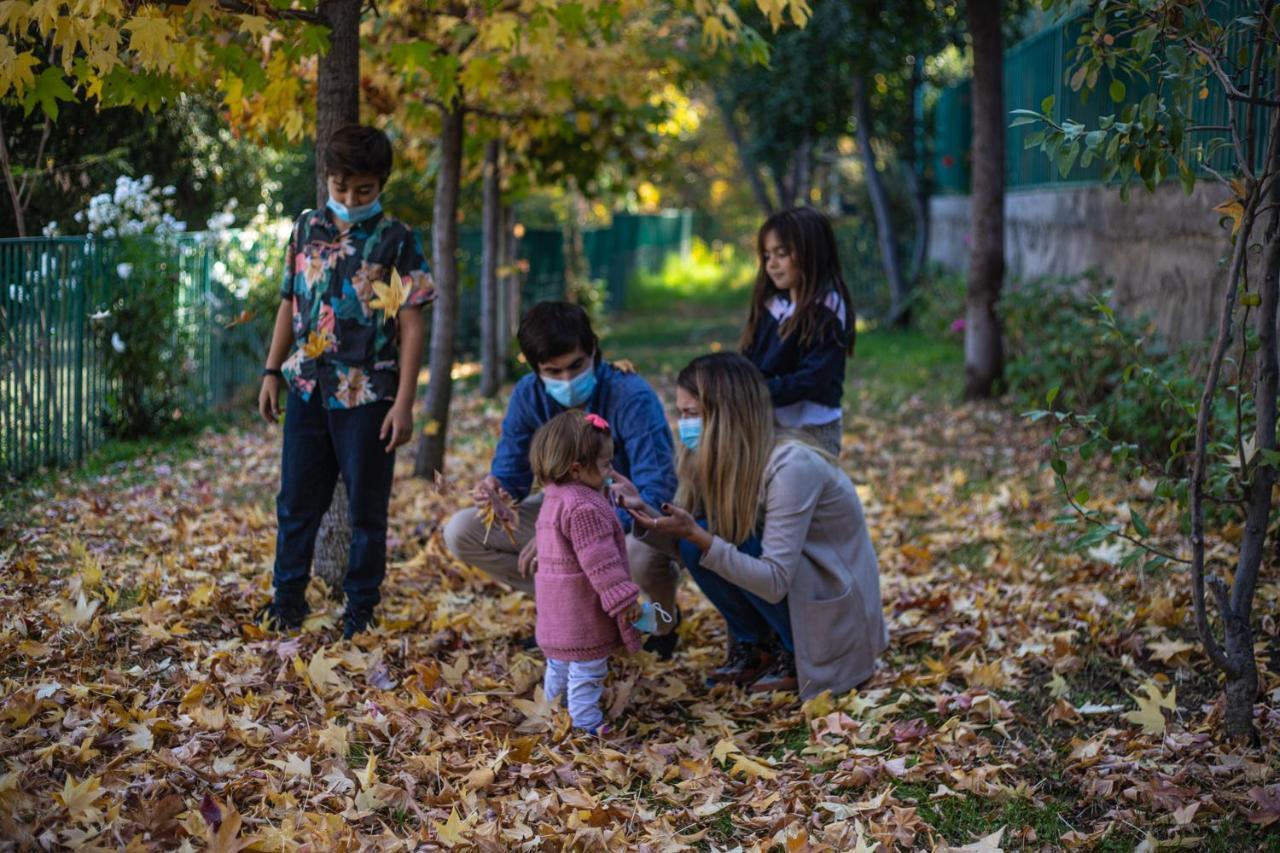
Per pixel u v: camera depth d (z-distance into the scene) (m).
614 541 3.56
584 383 3.96
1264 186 3.18
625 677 4.10
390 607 4.60
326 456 4.20
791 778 3.41
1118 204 8.68
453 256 7.08
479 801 3.13
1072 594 4.89
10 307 6.34
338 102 4.33
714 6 5.21
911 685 4.09
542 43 5.07
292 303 4.21
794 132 16.67
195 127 9.05
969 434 8.53
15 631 3.83
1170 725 3.64
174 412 8.38
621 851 2.92
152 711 3.35
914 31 12.89
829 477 3.97
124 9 3.79
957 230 15.31
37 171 7.01
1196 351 6.36
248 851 2.73
